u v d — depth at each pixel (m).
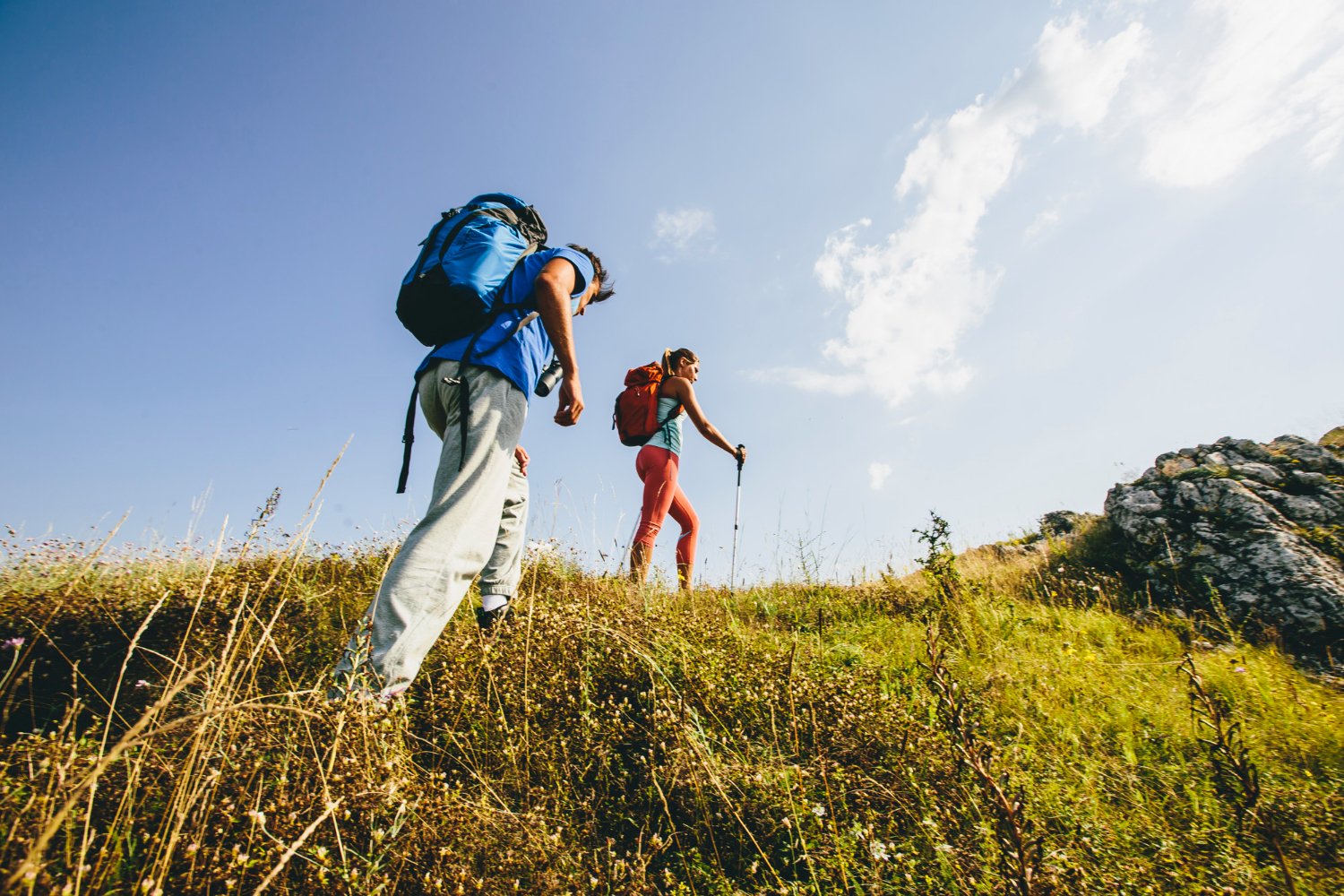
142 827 1.44
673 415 5.48
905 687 3.27
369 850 1.41
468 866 1.48
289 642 2.53
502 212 2.73
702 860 1.78
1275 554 5.36
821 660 3.29
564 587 3.98
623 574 4.50
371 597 3.38
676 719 2.12
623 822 1.91
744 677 2.65
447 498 2.27
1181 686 3.38
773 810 1.90
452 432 2.42
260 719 1.68
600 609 3.09
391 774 1.58
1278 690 3.35
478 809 1.64
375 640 2.03
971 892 1.59
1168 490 6.69
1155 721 2.91
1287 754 2.70
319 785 1.53
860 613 5.20
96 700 2.15
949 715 1.70
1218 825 1.97
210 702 1.57
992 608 4.83
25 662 2.25
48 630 2.47
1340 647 4.61
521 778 1.94
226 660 1.66
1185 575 5.76
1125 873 1.70
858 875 1.71
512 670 2.38
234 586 2.84
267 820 1.43
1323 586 4.95
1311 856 1.83
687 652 2.80
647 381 5.51
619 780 2.05
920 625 4.50
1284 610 4.94
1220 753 2.12
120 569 3.51
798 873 1.78
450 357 2.46
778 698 2.49
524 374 2.55
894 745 2.24
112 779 1.49
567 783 1.97
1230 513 6.03
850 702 2.45
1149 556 6.20
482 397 2.41
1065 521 8.09
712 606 4.59
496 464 2.38
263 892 1.28
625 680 2.58
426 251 2.64
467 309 2.43
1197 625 5.07
